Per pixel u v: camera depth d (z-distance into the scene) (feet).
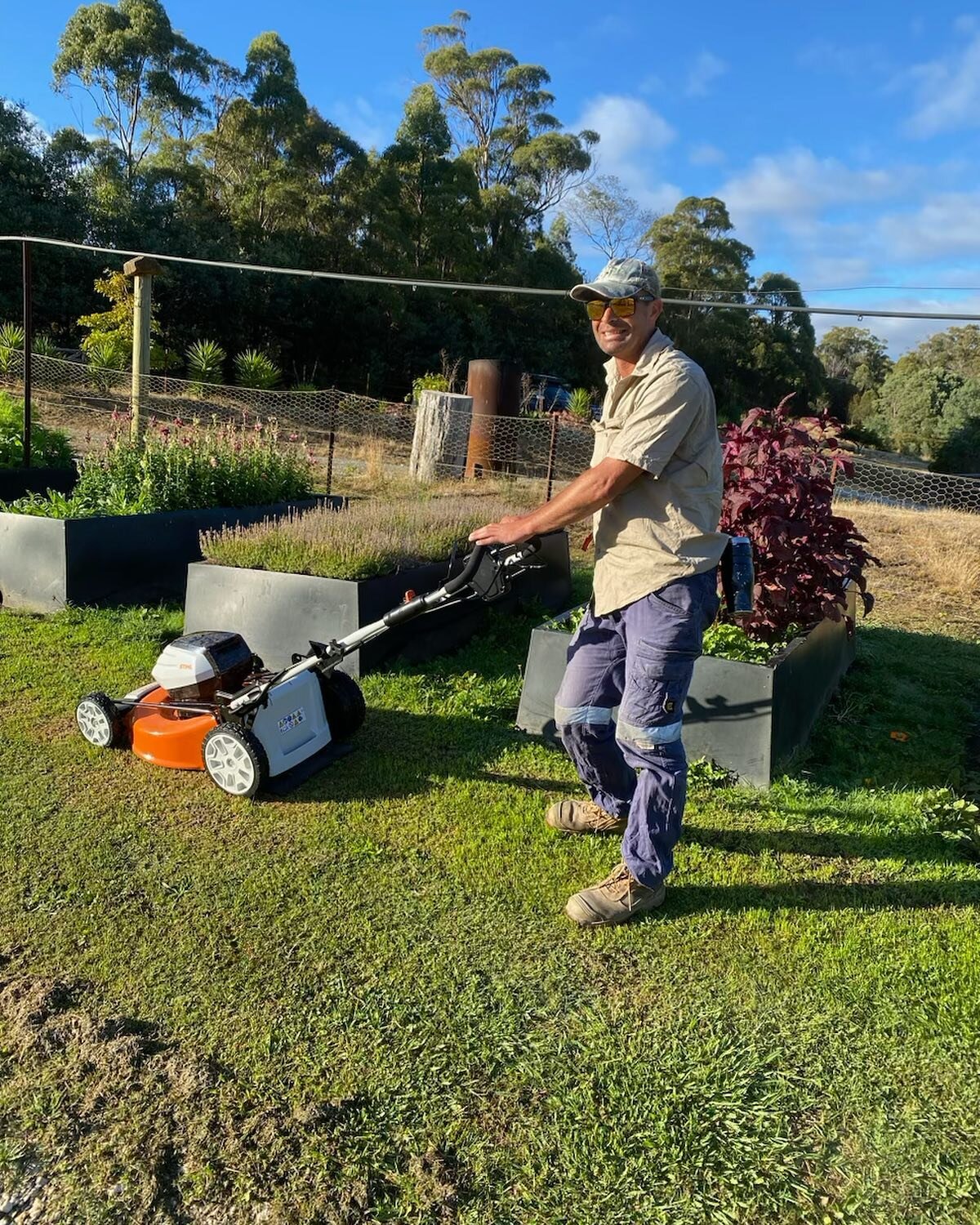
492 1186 6.22
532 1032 7.68
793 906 9.75
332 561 16.57
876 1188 6.29
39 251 81.15
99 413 52.90
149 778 12.22
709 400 8.44
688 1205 6.11
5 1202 6.02
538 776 12.68
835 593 15.25
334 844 10.63
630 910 9.25
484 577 9.61
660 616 8.57
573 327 151.33
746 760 12.73
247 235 104.12
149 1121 6.62
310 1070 7.16
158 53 108.17
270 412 65.41
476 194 135.33
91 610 19.33
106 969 8.33
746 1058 7.44
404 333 115.03
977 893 10.11
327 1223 5.89
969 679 17.99
